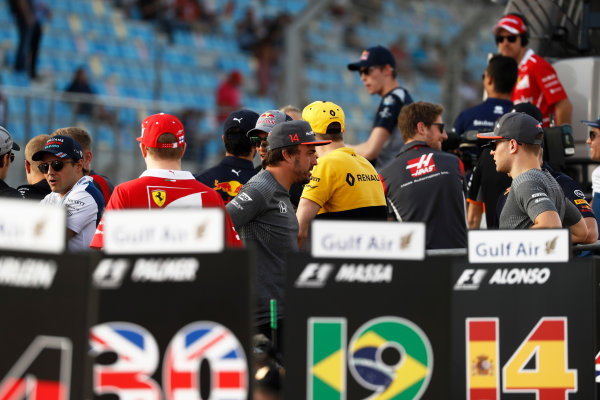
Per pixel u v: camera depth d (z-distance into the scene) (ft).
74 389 22.11
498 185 49.01
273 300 35.29
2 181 45.50
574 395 27.61
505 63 56.85
